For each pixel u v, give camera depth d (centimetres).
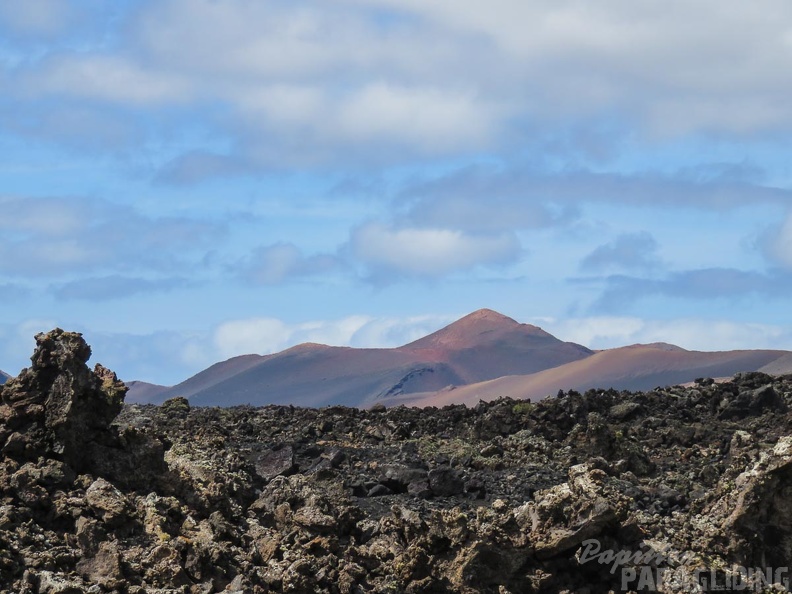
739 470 8275
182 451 9138
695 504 8294
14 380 7406
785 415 11819
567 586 7488
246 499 8300
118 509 6819
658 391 13225
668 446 11319
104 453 7419
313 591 7088
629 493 9212
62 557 6506
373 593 7319
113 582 6431
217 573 6838
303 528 7744
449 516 7525
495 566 7431
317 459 10094
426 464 10081
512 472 10069
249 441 10619
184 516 7206
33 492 6856
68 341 7438
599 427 10650
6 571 6247
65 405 7250
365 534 8000
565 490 7662
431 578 7388
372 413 12638
